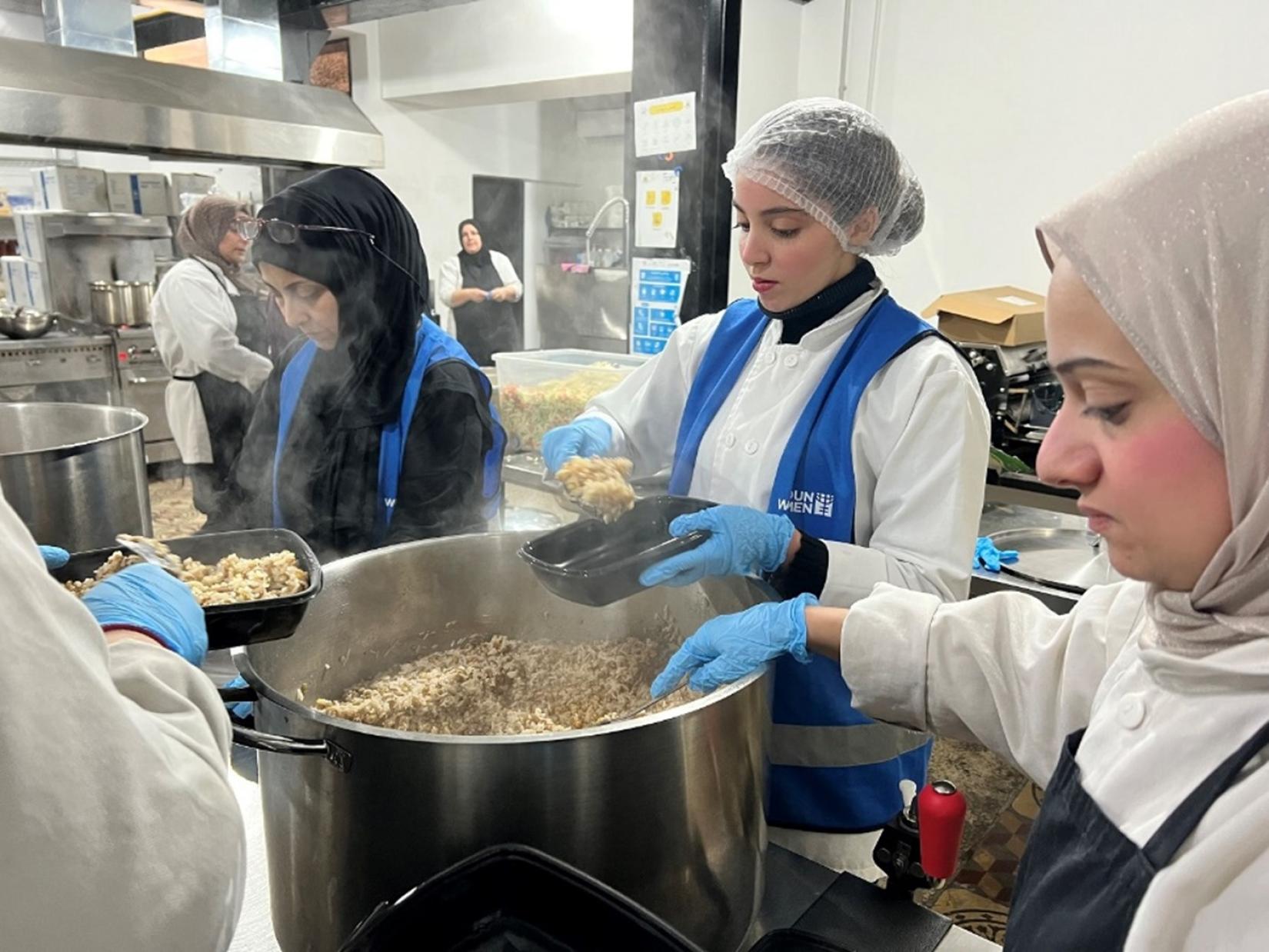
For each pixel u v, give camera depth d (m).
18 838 0.43
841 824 1.09
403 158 4.41
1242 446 0.41
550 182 5.17
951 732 0.83
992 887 1.62
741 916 0.77
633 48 2.27
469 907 0.58
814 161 1.10
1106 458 0.46
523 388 2.31
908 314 1.20
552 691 1.13
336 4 2.27
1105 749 0.54
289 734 0.67
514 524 2.07
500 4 3.60
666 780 0.68
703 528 1.05
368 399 1.44
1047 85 2.57
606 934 0.56
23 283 4.08
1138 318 0.42
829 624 0.87
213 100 1.71
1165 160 0.43
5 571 0.44
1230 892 0.40
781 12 2.81
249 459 1.72
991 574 1.80
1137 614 0.69
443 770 0.63
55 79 1.48
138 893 0.47
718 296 2.34
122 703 0.48
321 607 1.00
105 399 3.81
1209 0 2.29
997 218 2.74
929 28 2.72
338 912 0.70
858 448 1.16
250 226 1.33
